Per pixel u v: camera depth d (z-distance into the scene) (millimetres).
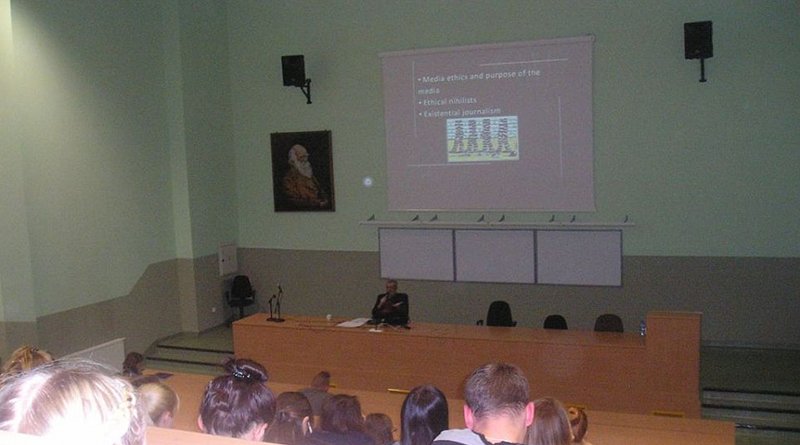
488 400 2326
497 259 10625
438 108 10742
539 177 10289
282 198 11922
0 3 8414
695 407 6836
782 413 7551
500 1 10297
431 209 10953
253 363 2715
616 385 7094
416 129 10898
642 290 9930
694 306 9719
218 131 11914
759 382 8125
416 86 10828
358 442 3875
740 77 9258
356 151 11398
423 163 10922
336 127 11477
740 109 9297
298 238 11953
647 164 9773
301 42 11562
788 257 9250
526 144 10305
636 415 6027
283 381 8531
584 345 7180
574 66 9938
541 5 10078
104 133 9969
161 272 11125
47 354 3938
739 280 9484
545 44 10047
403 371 7922
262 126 12016
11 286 8547
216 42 11844
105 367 1395
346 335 8172
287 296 12109
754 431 7398
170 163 11336
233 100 12203
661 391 6938
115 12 10180
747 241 9414
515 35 10258
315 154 11594
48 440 969
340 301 11750
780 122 9148
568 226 10164
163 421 3012
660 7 9516
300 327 8406
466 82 10539
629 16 9664
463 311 10922
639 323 9977
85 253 9609
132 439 1123
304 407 3977
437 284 11047
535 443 3092
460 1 10516
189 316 11508
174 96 11188
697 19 9367
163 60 11180
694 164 9570
